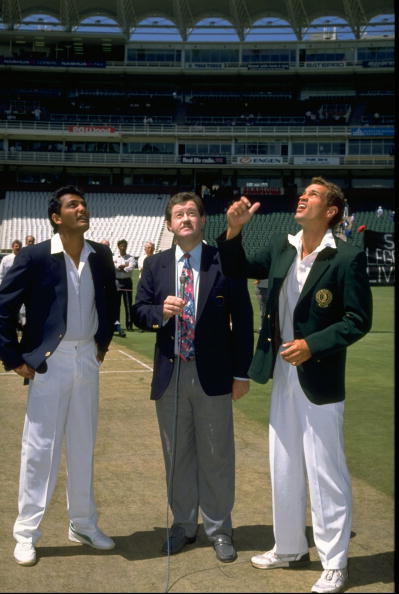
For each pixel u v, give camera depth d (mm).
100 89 57375
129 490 4562
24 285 3578
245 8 55875
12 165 53000
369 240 28281
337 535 3242
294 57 56688
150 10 56875
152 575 3357
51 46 58125
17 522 3590
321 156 52344
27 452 3586
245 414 6746
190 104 56781
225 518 3701
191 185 53844
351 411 6922
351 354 10938
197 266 3777
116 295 3836
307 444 3309
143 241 45969
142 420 6414
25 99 56312
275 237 3670
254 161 52781
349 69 54531
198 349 3662
